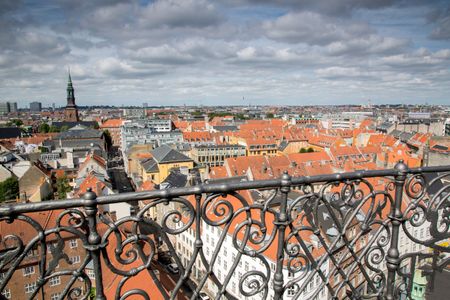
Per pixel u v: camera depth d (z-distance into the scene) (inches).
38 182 1955.0
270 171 2100.1
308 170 2207.2
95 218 120.3
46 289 528.7
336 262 173.5
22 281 514.0
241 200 143.2
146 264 133.7
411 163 2301.9
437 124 4611.2
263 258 151.1
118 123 5984.3
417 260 207.0
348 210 169.3
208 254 978.7
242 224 144.9
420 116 7578.7
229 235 889.5
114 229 125.3
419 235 831.1
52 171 2358.5
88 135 3976.4
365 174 166.6
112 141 5880.9
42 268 119.0
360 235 176.9
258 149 3479.3
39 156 2787.9
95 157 2315.5
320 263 167.3
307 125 6289.4
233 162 2155.5
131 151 3270.2
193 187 133.0
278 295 154.6
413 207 181.5
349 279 180.4
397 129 4724.4
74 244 457.1
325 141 3548.2
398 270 190.4
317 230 162.6
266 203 147.4
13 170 2242.9
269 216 754.8
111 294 537.6
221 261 924.6
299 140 3708.2
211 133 4094.5
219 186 135.9
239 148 3299.7
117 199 122.4
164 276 538.6
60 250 121.6
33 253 516.7
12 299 501.7
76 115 6092.5
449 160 1572.3
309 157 2460.6
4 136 4392.2
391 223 182.4
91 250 120.9
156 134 3890.3
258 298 777.6
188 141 3870.6
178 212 135.3
